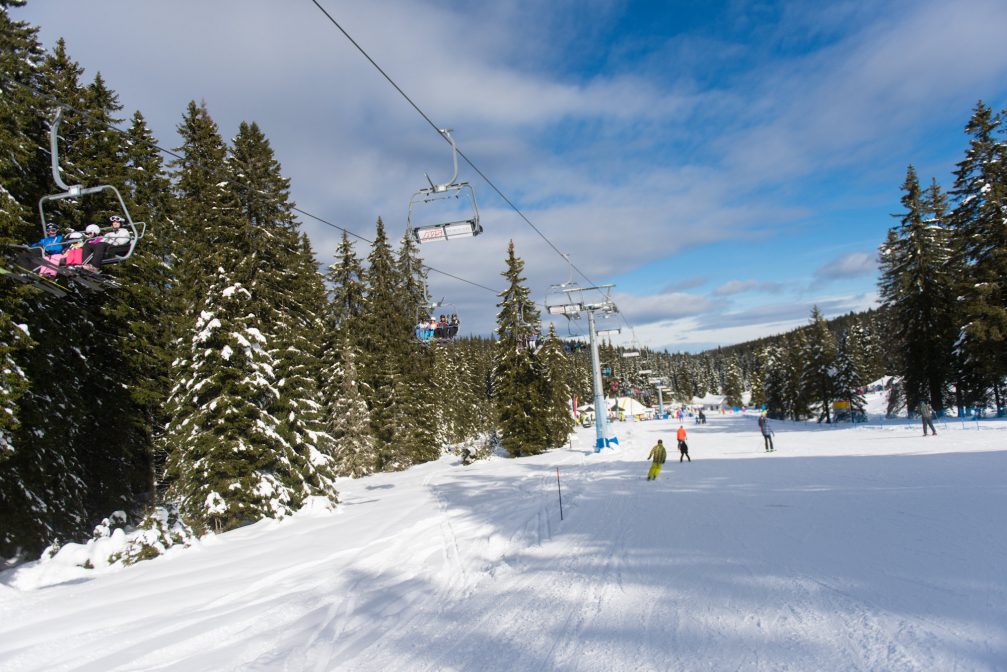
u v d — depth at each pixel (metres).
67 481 17.95
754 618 5.67
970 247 34.47
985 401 38.00
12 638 7.12
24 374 15.01
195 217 25.42
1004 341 32.53
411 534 13.21
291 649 6.48
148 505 23.61
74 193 10.41
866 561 7.09
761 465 19.92
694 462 23.53
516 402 43.00
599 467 25.73
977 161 35.03
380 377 42.28
